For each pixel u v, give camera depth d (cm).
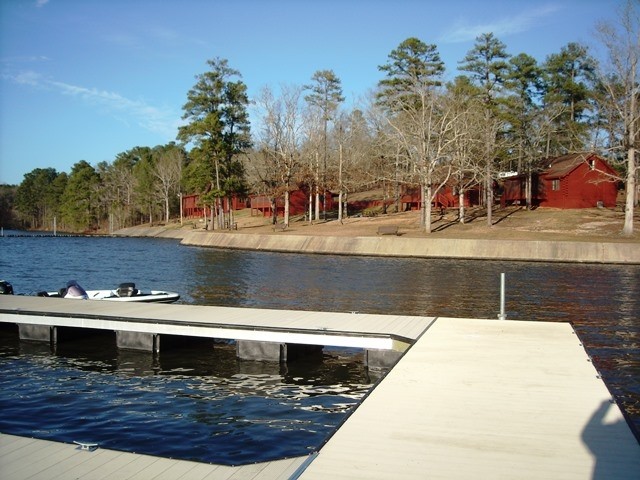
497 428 709
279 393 1156
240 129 6975
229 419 1003
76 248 5934
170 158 10494
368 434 689
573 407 784
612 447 649
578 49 6538
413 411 768
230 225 7019
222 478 654
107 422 982
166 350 1487
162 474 664
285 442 898
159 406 1070
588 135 5869
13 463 692
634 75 4147
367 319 1496
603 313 1905
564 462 610
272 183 7244
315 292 2478
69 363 1376
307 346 1459
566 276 2934
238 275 3186
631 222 4150
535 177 6019
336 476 579
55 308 1652
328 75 6769
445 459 619
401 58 6175
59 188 13338
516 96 5891
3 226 14562
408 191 7031
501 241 4025
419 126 4994
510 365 1002
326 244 4806
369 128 6900
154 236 9006
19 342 1582
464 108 5266
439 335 1264
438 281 2792
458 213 5841
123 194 11569
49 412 1031
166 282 2897
